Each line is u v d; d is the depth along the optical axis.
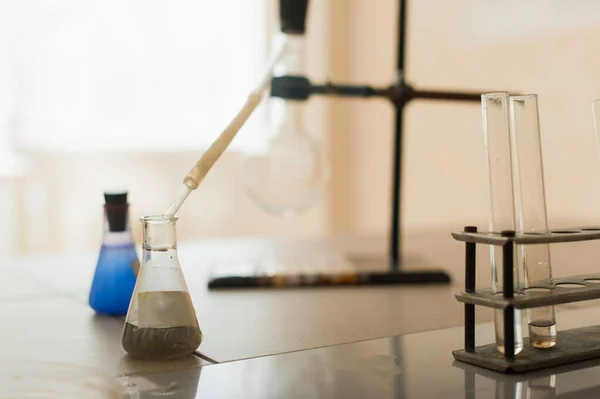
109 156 2.41
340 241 1.53
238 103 2.55
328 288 0.98
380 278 1.01
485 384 0.52
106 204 0.82
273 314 0.80
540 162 0.56
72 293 0.97
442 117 1.98
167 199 2.46
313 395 0.50
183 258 1.27
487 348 0.60
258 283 0.99
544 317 0.59
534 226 0.56
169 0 2.49
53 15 2.37
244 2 2.55
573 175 1.40
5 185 2.30
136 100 2.47
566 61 1.54
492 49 1.78
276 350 0.64
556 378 0.53
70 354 0.63
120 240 0.82
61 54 2.38
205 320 0.77
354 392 0.51
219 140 0.64
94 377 0.55
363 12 2.36
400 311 0.81
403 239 1.48
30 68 2.34
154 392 0.52
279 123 1.03
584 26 1.49
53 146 2.36
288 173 1.01
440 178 2.00
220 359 0.61
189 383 0.54
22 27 2.33
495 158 0.55
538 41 1.62
